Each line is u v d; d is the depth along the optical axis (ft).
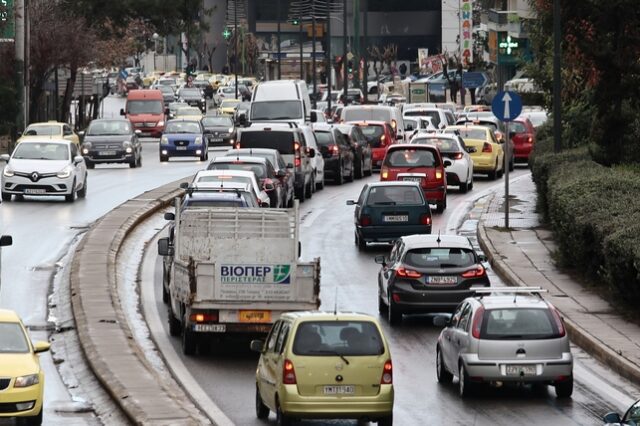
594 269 247.29
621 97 320.91
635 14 311.06
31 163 391.86
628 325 212.02
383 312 236.84
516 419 158.30
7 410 150.92
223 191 264.31
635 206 250.37
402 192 308.19
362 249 308.60
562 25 327.06
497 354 167.73
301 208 389.19
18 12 590.14
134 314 236.43
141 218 351.87
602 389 175.73
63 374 192.95
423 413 162.40
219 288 196.13
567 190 275.18
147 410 158.51
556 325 169.37
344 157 468.75
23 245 307.17
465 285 224.74
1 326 161.79
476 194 420.36
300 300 196.85
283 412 146.41
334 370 146.00
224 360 198.70
